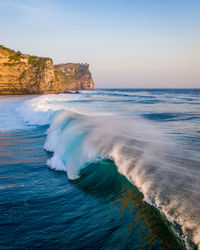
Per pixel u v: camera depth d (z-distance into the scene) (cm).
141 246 275
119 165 488
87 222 340
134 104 2934
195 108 2361
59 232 318
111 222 335
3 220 351
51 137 953
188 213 290
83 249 280
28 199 432
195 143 738
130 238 293
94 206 393
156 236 282
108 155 552
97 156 571
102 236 304
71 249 281
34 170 624
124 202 385
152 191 358
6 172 607
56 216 363
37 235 311
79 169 571
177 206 309
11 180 545
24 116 1755
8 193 461
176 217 287
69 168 598
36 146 921
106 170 518
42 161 713
